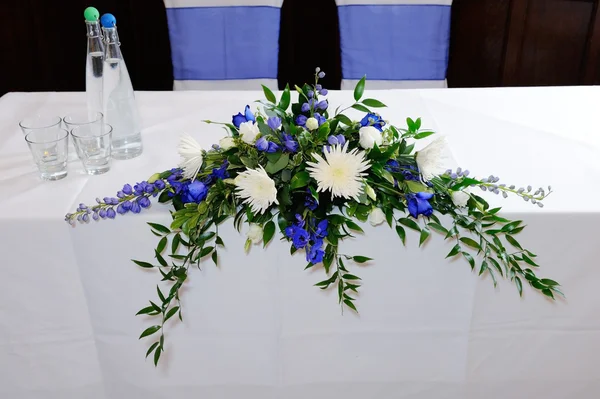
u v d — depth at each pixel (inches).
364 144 31.5
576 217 34.0
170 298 32.8
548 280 33.5
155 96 52.9
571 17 83.3
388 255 35.5
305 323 37.6
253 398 40.3
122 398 40.1
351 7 75.4
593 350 38.2
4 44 93.4
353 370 39.4
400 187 31.9
